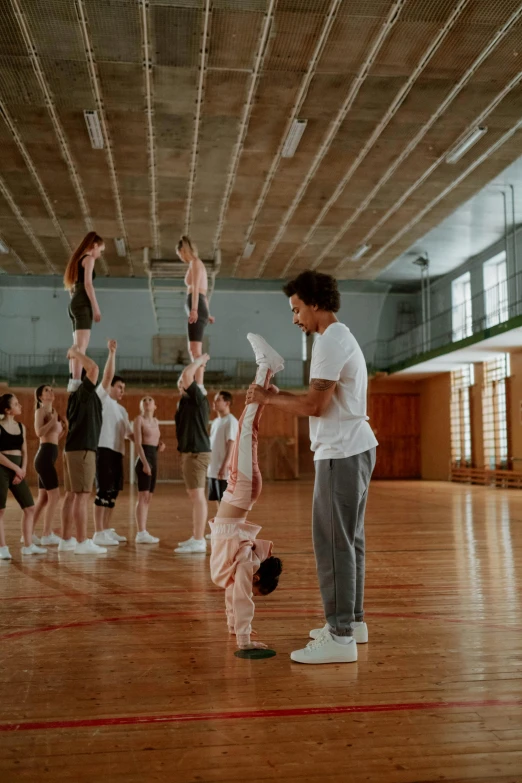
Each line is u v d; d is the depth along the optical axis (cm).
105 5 777
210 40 846
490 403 2031
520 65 902
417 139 1109
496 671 270
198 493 644
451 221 1850
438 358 2044
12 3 771
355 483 287
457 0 772
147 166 1197
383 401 2539
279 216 1453
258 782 177
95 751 196
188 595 432
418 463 2520
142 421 726
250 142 1112
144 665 282
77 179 1244
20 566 552
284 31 829
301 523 904
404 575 497
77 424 621
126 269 1853
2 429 608
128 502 1340
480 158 1181
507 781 177
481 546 663
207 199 1352
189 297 739
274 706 232
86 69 901
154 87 945
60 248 1645
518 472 1834
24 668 279
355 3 779
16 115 1014
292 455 2355
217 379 2505
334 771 183
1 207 1374
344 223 1500
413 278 2459
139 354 2570
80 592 443
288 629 342
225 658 291
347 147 1138
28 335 2517
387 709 228
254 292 2614
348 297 2630
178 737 206
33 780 179
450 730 210
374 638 322
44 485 701
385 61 892
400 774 181
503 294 2041
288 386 2512
